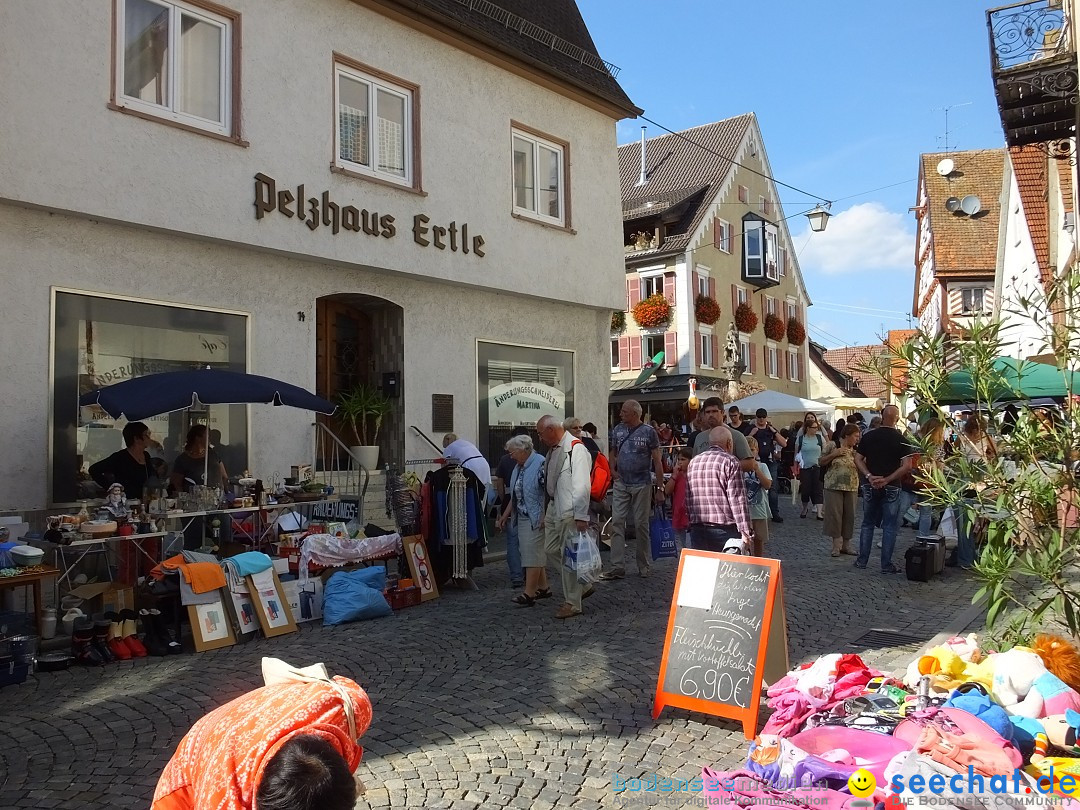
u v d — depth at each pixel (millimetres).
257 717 2195
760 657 4941
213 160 9320
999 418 4852
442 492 9250
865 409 34688
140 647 6758
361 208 10844
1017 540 4730
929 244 36844
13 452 7930
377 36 11180
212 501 8070
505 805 4023
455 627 7527
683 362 32531
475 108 12492
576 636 7117
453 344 12375
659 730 5016
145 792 4172
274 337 10148
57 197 8055
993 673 4301
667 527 9805
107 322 8633
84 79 8289
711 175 36156
